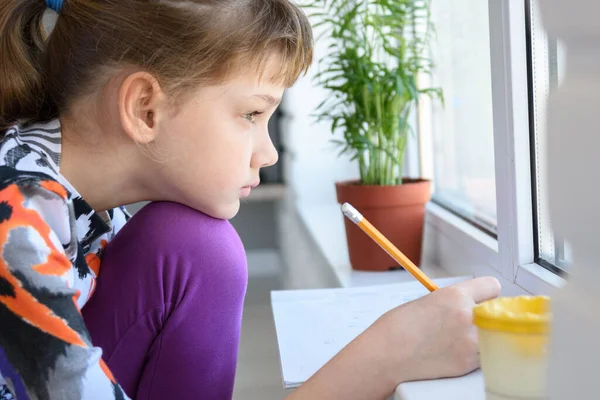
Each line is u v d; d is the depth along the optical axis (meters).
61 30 0.80
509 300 0.57
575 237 0.32
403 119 1.36
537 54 0.93
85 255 0.86
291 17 0.81
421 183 1.31
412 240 1.32
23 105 0.82
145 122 0.78
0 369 0.69
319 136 2.52
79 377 0.65
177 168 0.80
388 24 1.41
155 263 0.83
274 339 1.99
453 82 1.46
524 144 0.94
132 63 0.77
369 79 1.35
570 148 0.31
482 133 1.28
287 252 2.98
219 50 0.76
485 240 1.11
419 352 0.69
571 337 0.33
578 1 0.30
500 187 0.99
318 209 2.39
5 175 0.69
